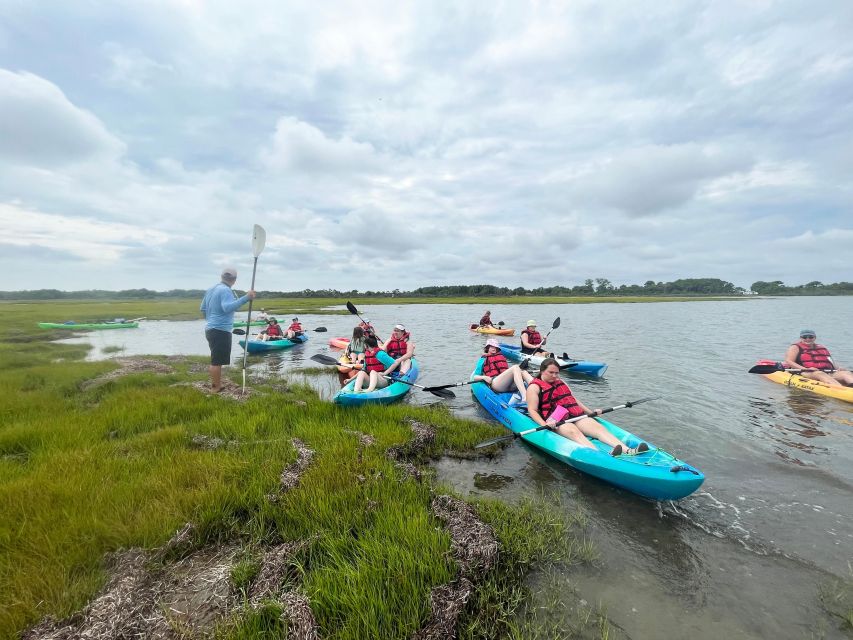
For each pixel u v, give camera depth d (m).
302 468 4.69
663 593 3.29
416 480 4.81
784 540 4.02
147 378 9.45
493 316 36.28
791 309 45.81
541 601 3.17
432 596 2.87
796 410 8.19
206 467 4.48
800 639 2.85
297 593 2.86
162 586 3.01
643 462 4.89
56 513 3.46
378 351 9.26
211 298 8.19
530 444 6.43
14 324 26.27
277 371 12.35
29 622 2.53
